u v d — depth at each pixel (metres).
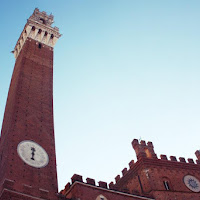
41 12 96.62
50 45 84.38
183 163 68.12
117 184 70.06
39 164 47.81
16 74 69.69
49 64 75.38
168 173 63.81
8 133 50.53
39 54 77.00
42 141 52.62
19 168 44.66
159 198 56.53
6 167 43.47
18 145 48.22
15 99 57.31
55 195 44.88
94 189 49.25
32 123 54.75
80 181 48.69
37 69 70.31
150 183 59.16
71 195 47.53
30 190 42.66
